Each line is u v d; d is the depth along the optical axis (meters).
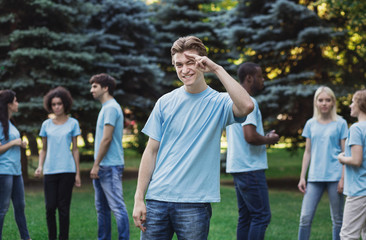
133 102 12.48
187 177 2.33
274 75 11.00
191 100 2.39
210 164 2.36
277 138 3.54
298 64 10.63
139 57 12.36
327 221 6.15
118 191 4.34
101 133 4.42
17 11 10.45
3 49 10.62
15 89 10.30
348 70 10.52
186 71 2.31
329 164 4.00
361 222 3.40
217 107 2.37
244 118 2.31
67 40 10.47
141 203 2.39
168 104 2.45
